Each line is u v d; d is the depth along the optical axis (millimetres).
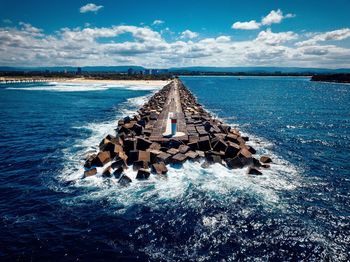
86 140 21625
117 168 14328
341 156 18422
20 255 8562
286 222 10391
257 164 15719
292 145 21125
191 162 15719
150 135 20109
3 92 67812
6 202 11781
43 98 54250
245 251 8844
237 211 11039
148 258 8484
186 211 10984
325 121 32500
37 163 16359
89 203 11602
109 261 8344
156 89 82438
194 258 8500
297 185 13594
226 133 21312
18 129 25891
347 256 8695
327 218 10742
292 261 8469
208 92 76000
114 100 51906
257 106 46375
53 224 10164
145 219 10453
